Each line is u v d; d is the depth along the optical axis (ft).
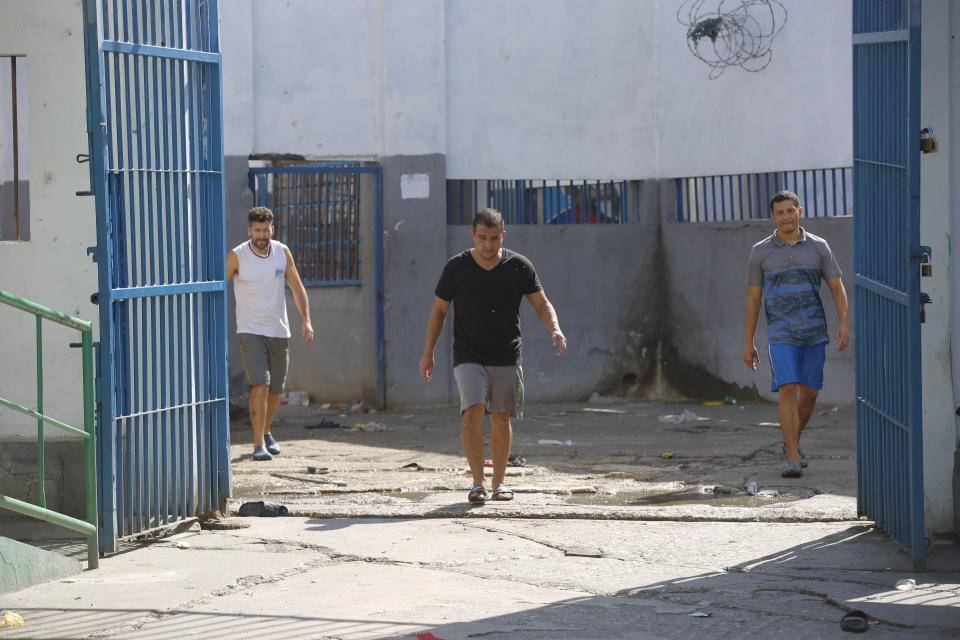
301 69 72.74
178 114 38.58
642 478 49.37
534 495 45.75
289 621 28.76
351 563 34.83
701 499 44.50
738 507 41.78
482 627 28.09
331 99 73.20
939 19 34.32
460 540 37.52
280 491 47.21
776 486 46.21
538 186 77.51
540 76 76.28
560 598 30.68
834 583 31.58
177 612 29.78
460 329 43.55
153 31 37.60
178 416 39.09
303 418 71.20
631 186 79.05
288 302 74.79
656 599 30.50
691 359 77.51
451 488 47.55
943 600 29.78
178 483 39.19
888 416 34.96
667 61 77.56
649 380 79.05
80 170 37.68
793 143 70.74
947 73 34.42
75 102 37.58
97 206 35.47
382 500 45.01
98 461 36.09
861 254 37.70
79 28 37.47
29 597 31.37
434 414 72.28
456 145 75.15
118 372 36.60
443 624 28.37
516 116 76.02
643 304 78.79
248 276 55.57
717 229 75.25
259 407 55.88
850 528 38.09
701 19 74.95
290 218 74.02
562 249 76.84
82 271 37.78
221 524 39.83
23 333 38.32
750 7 72.69
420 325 74.49
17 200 38.83
